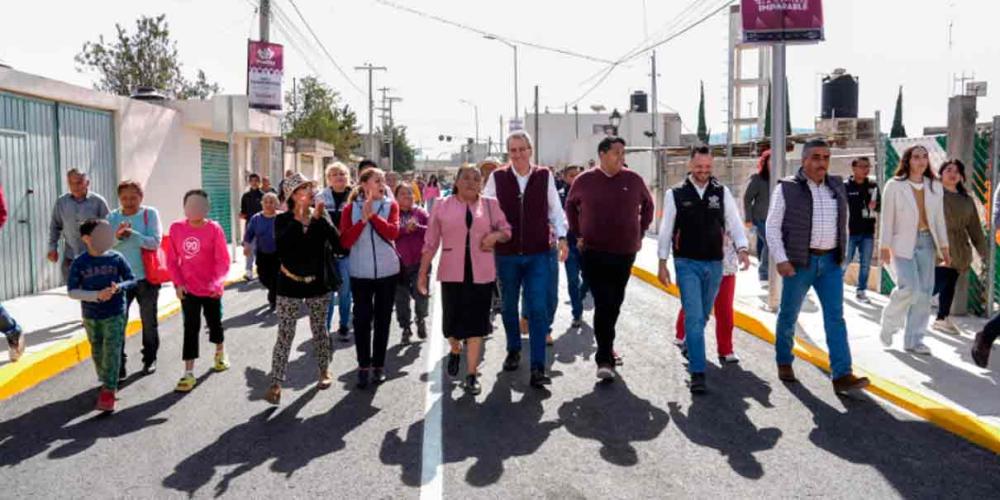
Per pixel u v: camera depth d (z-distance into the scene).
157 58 29.97
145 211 7.64
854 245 10.44
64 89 13.17
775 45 9.49
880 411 5.95
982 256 8.12
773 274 9.58
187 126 19.52
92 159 14.56
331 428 5.73
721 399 6.32
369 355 6.90
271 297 10.09
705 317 6.86
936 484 4.58
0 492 4.61
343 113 45.62
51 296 12.09
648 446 5.27
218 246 7.10
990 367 6.84
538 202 7.01
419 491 4.55
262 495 4.53
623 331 9.23
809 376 6.99
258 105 17.59
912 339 7.43
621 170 6.94
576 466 4.92
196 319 6.94
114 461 5.11
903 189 7.34
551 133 70.88
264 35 18.83
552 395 6.52
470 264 6.53
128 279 6.31
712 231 6.72
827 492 4.49
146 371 7.50
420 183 35.78
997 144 8.69
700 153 6.79
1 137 11.68
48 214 12.95
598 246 6.85
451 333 6.62
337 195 8.66
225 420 5.96
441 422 5.83
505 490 4.55
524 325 9.16
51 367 7.62
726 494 4.48
